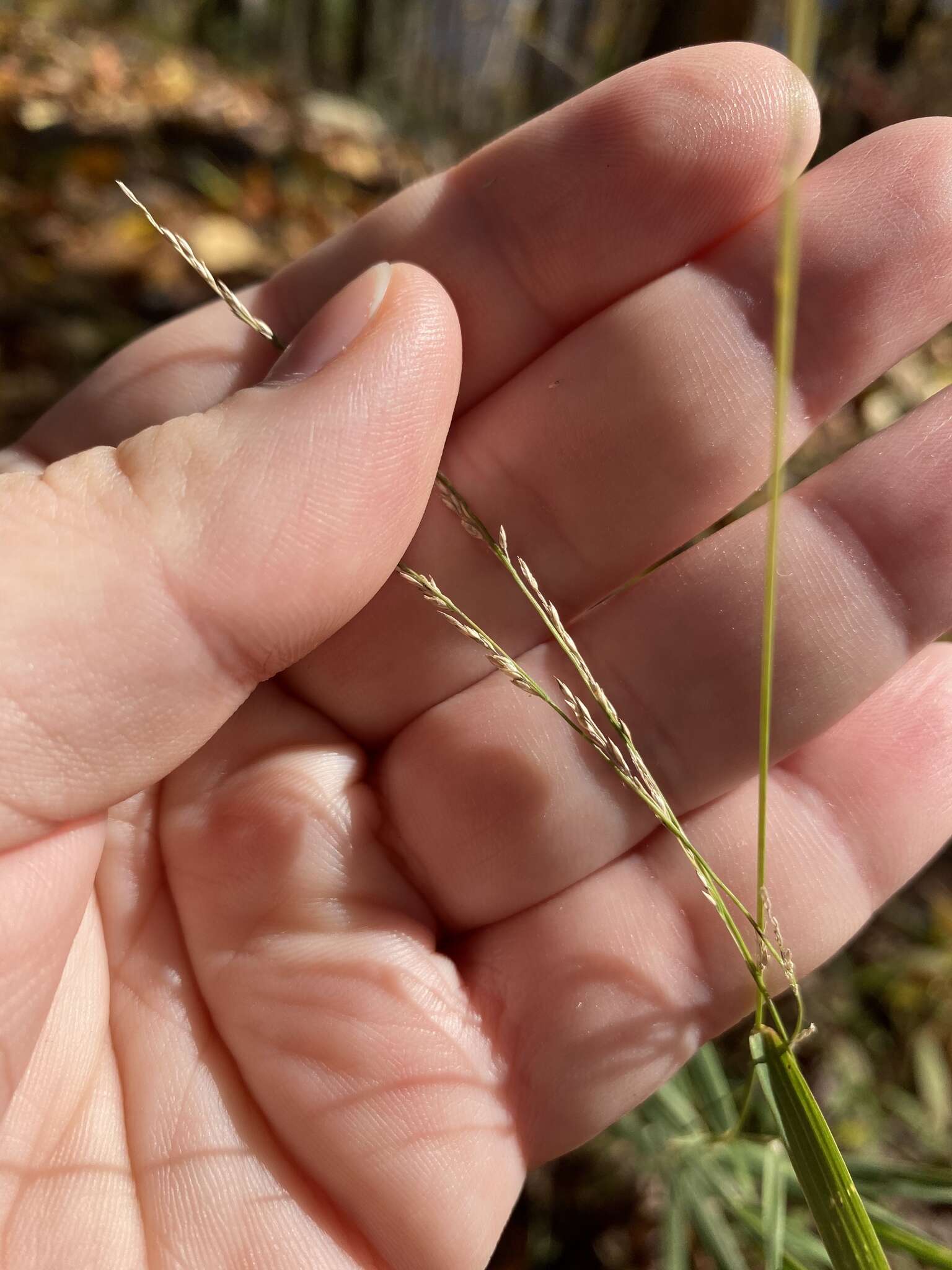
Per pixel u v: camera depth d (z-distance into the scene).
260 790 0.09
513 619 0.10
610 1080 0.09
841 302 0.09
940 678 0.09
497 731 0.09
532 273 0.09
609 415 0.09
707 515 0.09
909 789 0.09
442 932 0.10
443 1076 0.09
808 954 0.09
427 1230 0.08
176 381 0.10
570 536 0.09
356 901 0.09
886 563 0.09
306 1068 0.09
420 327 0.08
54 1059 0.08
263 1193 0.08
